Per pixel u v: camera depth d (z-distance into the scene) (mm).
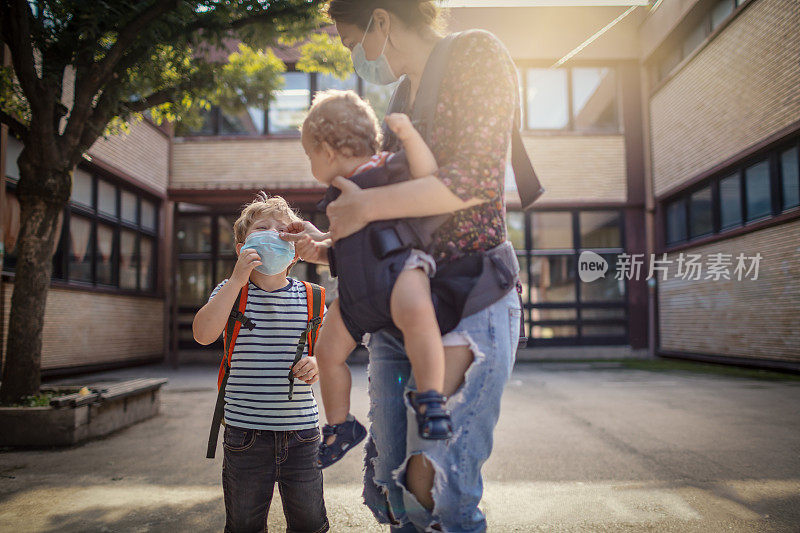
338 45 6781
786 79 9188
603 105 14414
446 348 1249
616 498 3219
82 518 2916
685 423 5434
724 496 3227
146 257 12938
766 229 10016
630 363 12547
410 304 1165
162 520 2889
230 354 2061
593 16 12453
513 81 1365
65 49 5355
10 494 3330
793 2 8977
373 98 13414
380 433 1448
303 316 2109
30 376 5164
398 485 1301
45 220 5320
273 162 13781
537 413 6074
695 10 11703
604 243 14211
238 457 1996
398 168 1256
